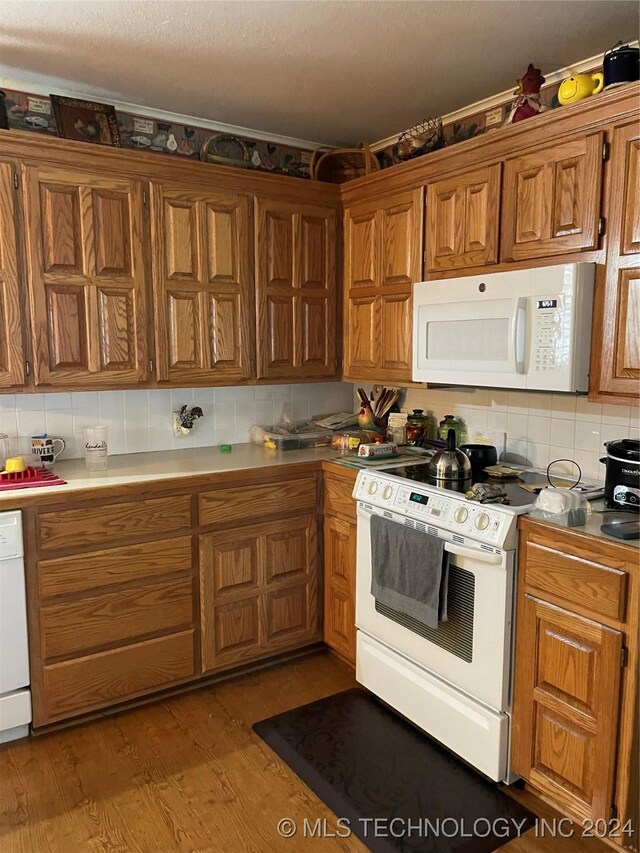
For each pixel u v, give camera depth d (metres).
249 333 2.95
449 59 2.37
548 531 1.90
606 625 1.77
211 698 2.67
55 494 2.30
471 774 2.20
